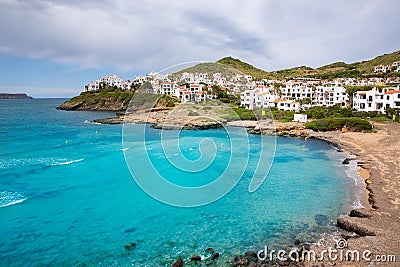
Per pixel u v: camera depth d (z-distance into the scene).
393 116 53.06
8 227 13.89
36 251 11.91
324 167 25.69
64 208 16.02
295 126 50.31
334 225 13.93
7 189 19.12
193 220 14.63
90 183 20.20
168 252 11.81
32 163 26.27
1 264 11.02
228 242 12.52
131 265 10.93
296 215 15.20
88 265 10.98
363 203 16.70
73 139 42.12
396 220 13.61
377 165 25.34
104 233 13.39
